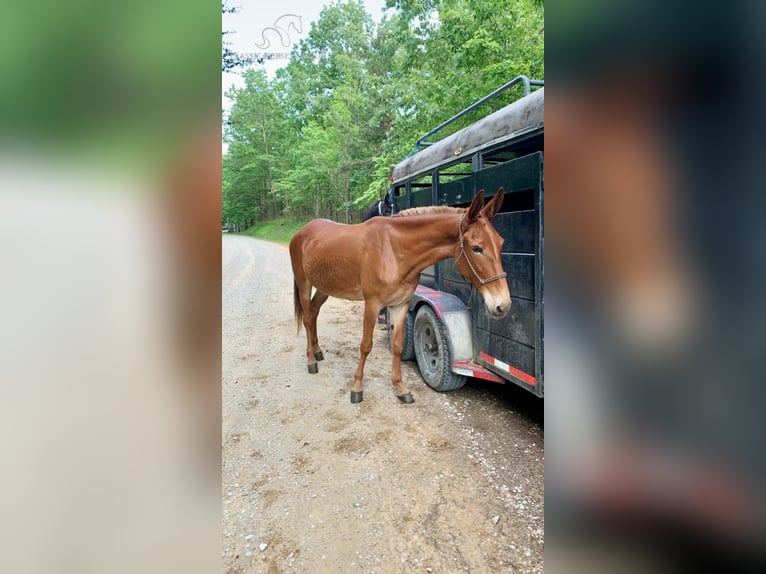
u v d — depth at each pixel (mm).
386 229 2883
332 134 17250
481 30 6527
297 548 1623
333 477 2088
